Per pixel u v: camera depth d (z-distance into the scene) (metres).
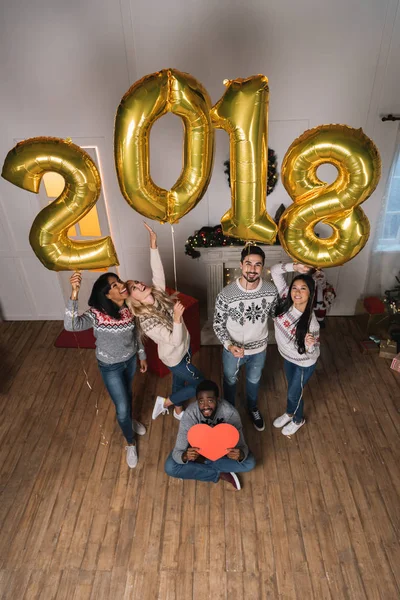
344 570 2.45
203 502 2.81
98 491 2.90
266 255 3.78
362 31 3.12
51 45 3.20
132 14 3.09
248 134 1.76
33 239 2.04
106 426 3.36
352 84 3.34
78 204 1.95
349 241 1.92
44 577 2.47
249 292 2.62
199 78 3.35
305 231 1.95
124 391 2.81
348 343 4.11
